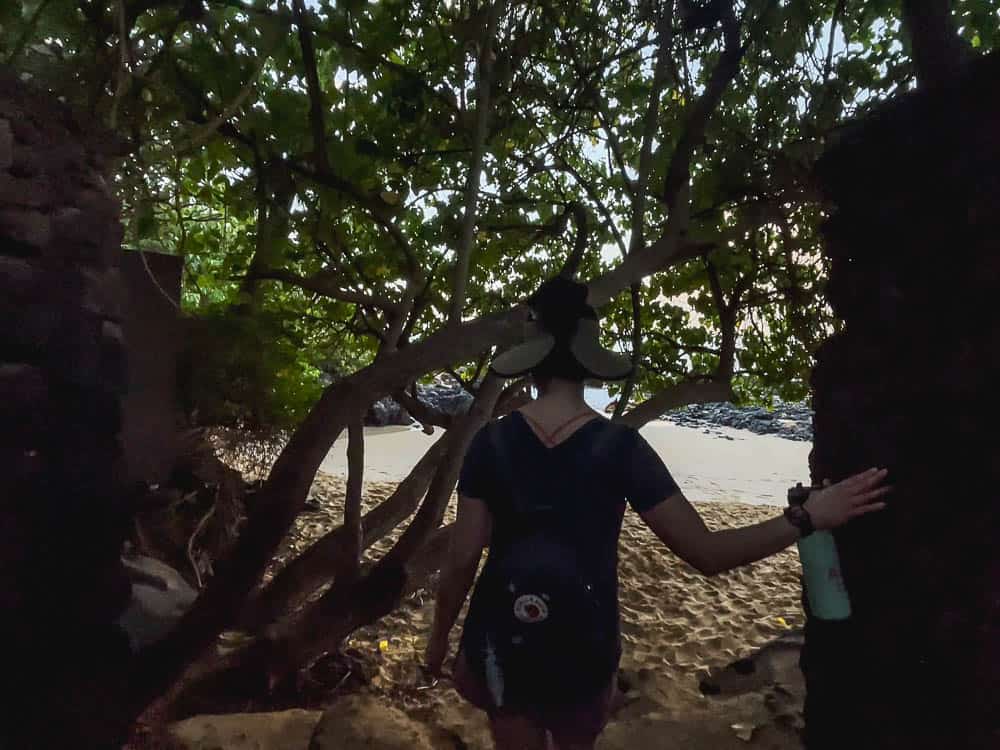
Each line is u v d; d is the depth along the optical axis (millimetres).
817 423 2006
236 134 4168
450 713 3555
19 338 1977
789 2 3727
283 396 4836
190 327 4352
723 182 4309
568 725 1645
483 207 5074
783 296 5402
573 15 4613
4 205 1937
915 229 1751
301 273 5516
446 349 3025
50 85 2508
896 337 1777
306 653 3410
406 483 4426
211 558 4727
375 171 4781
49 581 2084
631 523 7293
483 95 3670
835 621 1907
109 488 2285
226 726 2980
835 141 1993
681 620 5254
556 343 1857
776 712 3182
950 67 1842
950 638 1634
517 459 1773
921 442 1706
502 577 1655
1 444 1935
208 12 3773
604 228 5395
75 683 2168
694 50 4316
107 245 2320
